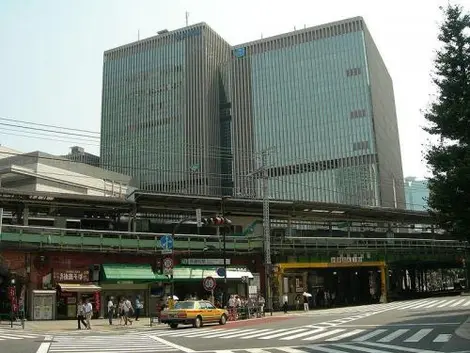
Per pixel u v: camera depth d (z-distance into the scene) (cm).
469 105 2114
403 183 12506
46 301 3531
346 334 2062
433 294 6981
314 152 12200
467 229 2155
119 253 4016
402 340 1758
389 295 5788
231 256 4628
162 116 13500
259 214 5362
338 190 11688
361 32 12462
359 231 6825
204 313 2875
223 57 14600
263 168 4694
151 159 13038
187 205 4844
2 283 3609
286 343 1781
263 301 3916
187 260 4338
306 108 12594
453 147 2200
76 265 3812
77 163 6216
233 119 13425
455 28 2223
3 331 2670
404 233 7075
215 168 12644
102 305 3866
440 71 2253
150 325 3061
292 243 4972
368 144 11681
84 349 1672
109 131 13975
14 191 3888
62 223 4628
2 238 3497
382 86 13762
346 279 5819
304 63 12938
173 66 13838
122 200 4409
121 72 14388
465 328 1983
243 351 1538
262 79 13362
